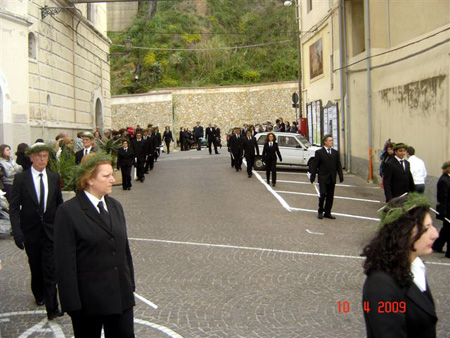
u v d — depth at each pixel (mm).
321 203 12102
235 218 12117
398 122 15922
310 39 27703
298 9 30703
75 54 24234
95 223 4031
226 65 56438
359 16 20516
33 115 18812
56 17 21500
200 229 10922
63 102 22500
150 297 6727
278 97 47781
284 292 6930
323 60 24875
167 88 48844
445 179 8805
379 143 17688
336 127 22047
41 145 6223
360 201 14648
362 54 19000
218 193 15953
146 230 10859
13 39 17016
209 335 5504
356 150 20047
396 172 10062
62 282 3914
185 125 48844
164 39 58656
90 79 26969
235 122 49375
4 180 10555
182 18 62188
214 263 8359
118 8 65312
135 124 46219
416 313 2645
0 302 6613
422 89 14102
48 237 6098
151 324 5816
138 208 13578
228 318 5996
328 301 6566
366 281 2746
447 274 7801
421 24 14594
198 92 49312
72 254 3947
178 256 8781
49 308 5945
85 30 26000
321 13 24969
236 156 21453
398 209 2797
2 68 16484
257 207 13539
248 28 63219
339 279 7504
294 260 8547
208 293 6887
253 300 6613
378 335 2572
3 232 10156
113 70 55781
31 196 6109
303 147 21719
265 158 17453
